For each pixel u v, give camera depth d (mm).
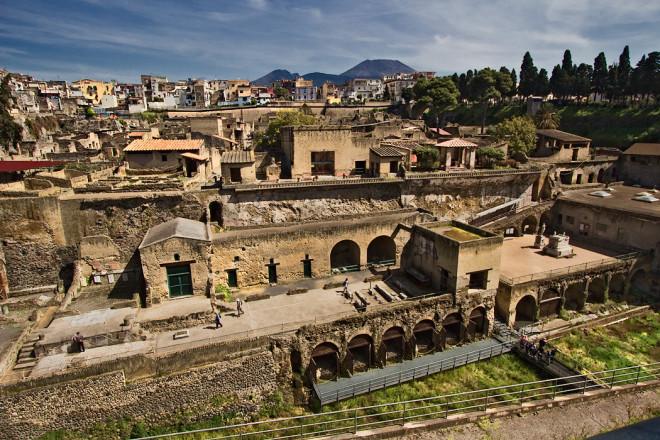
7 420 24594
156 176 51469
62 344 27906
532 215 58156
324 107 132500
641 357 37312
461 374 34000
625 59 93750
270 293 38469
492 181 56438
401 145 63781
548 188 60406
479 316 38875
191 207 42094
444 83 105750
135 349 28359
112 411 26406
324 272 42281
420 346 37219
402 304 35094
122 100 148000
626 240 50469
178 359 27547
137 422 27016
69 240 38969
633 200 56438
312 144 52469
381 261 45781
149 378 26969
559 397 27141
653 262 47719
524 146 71625
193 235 35281
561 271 43281
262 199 45531
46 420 25344
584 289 44000
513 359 36250
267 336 30000
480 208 57812
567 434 24281
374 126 76312
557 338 39562
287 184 45469
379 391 31641
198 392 28156
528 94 116125
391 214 48250
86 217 38969
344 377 33000
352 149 54844
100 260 39031
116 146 69562
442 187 54188
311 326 31547
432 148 57812
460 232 41375
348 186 48875
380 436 23109
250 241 38750
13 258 37562
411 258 43438
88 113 115375
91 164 57969
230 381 28938
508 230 57688
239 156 46625
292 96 181875
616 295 47438
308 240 40844
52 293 37688
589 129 94188
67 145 73688
